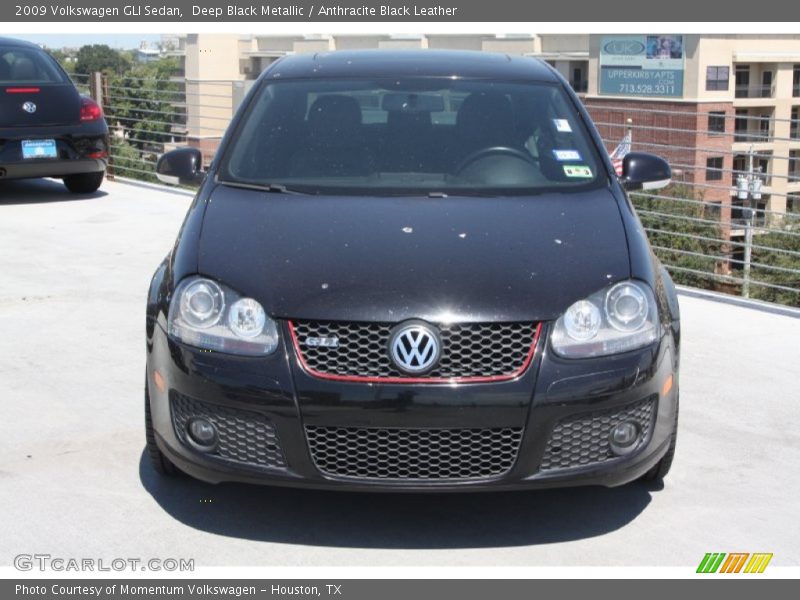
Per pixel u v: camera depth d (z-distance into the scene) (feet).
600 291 12.37
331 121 16.08
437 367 11.71
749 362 20.03
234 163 15.48
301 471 11.94
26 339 20.88
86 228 32.60
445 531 13.09
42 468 14.73
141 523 13.20
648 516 13.55
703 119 142.41
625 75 143.54
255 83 17.21
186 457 12.53
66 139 36.58
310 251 12.80
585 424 12.04
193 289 12.54
